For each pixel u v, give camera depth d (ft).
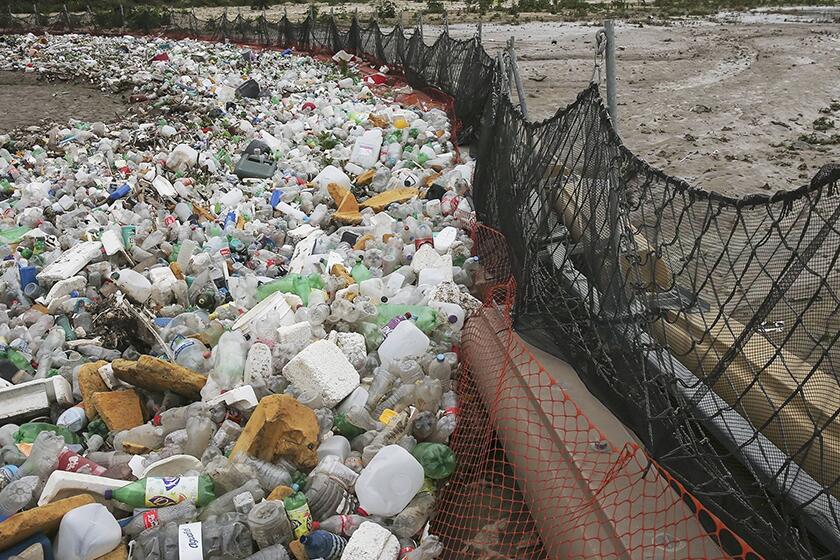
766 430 11.10
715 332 12.41
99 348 17.37
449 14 120.98
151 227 24.38
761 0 124.47
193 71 53.21
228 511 12.03
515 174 20.20
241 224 26.23
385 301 19.26
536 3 128.77
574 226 16.70
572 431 13.34
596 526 11.35
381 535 11.91
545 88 53.42
